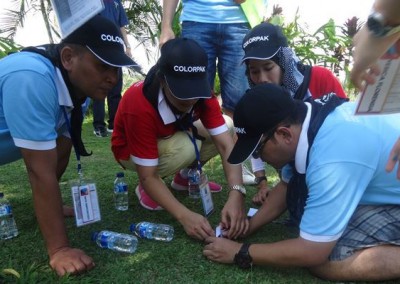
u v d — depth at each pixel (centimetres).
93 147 392
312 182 147
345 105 156
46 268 166
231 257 169
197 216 192
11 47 344
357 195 145
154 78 197
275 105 150
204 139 233
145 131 196
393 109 113
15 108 156
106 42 160
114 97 454
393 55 102
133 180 286
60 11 132
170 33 258
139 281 161
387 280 157
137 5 659
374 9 99
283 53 215
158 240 195
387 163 142
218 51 280
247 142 154
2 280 158
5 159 194
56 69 166
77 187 192
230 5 269
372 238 154
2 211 200
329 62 532
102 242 188
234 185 208
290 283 159
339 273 155
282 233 202
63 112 179
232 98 288
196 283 159
